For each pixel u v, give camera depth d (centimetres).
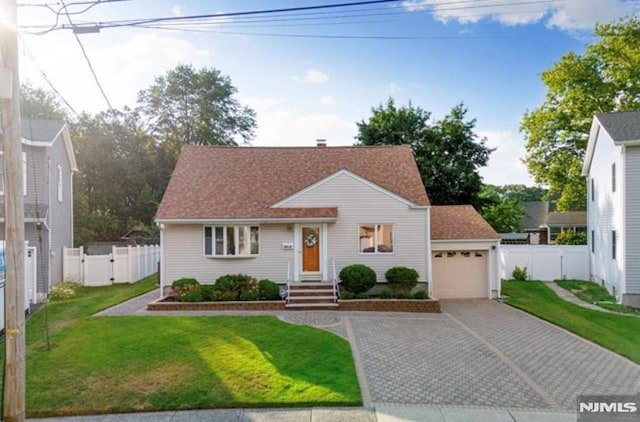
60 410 702
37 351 981
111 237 3794
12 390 607
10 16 617
